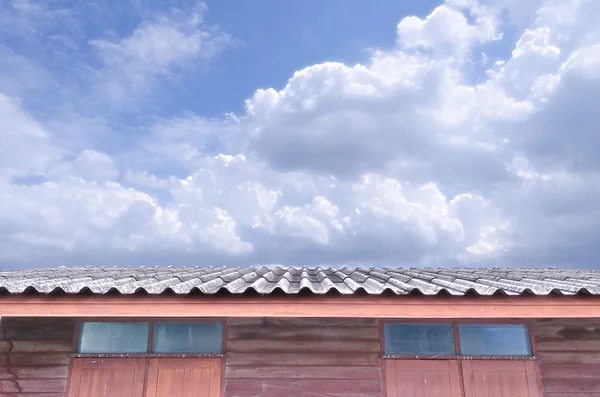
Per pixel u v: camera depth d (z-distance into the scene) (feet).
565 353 17.43
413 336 17.71
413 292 13.35
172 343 17.61
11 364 17.38
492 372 17.24
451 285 15.15
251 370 17.37
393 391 17.13
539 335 17.60
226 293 13.42
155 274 18.80
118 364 17.35
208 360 17.40
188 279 16.14
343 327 17.83
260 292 13.29
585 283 14.96
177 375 17.26
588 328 17.67
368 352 17.54
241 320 17.88
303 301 13.56
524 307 13.43
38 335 17.63
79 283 13.94
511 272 22.43
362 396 17.10
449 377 17.21
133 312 13.26
